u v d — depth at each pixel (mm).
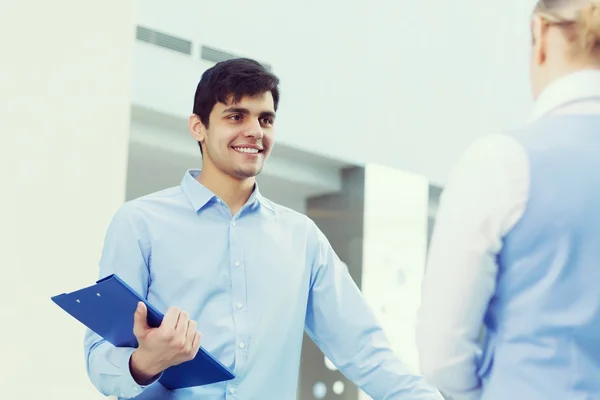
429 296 1092
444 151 3432
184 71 3197
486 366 1090
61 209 2502
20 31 2498
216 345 1492
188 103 3186
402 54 3461
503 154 1066
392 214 3672
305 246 1618
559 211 1028
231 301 1527
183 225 1554
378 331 1607
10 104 2461
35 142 2484
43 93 2514
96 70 2613
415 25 3465
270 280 1556
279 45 3395
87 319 1317
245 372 1494
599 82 1091
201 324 1508
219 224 1570
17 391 2361
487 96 3318
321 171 3641
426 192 3525
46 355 2400
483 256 1059
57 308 2436
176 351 1237
